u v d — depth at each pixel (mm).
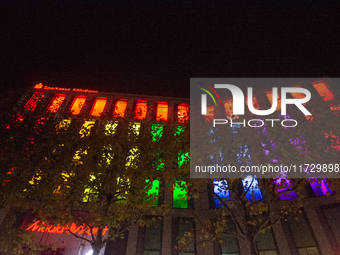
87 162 15352
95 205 14172
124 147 16938
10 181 14523
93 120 27406
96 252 12977
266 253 19391
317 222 19406
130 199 14195
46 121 17844
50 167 15078
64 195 13875
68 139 16375
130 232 20953
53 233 20750
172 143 16734
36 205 14383
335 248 18109
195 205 22609
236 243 20188
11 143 15930
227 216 21359
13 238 13562
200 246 20172
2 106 17625
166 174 15500
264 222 12594
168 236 20797
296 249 19000
